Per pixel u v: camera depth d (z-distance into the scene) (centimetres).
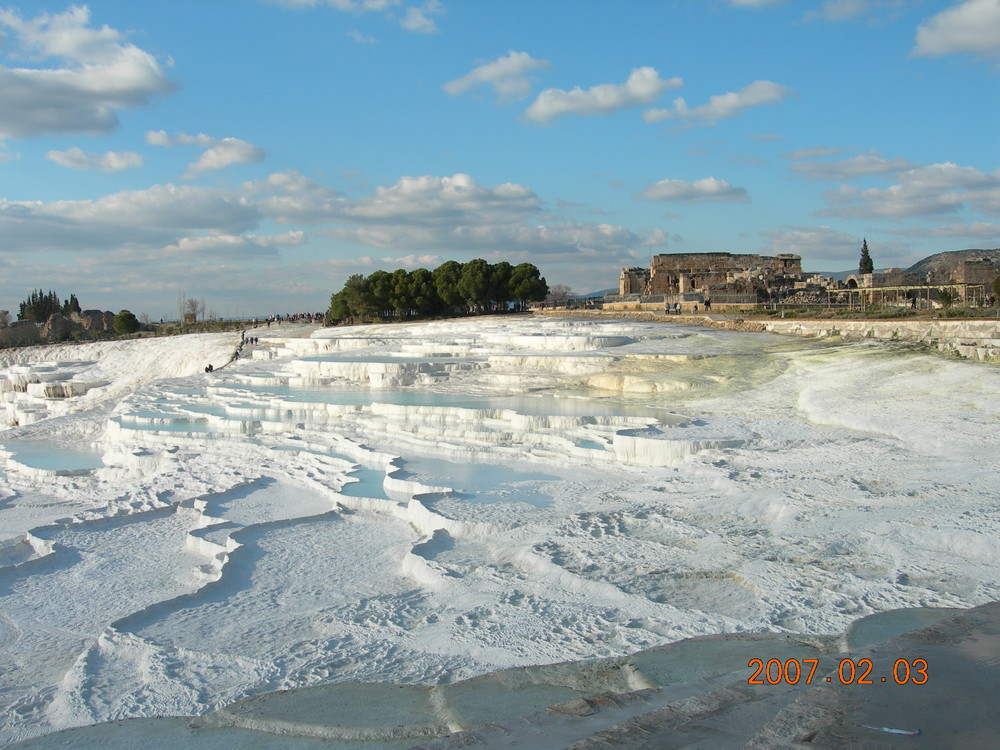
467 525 1622
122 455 2888
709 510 1555
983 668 788
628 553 1348
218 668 1119
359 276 9500
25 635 1382
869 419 2203
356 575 1509
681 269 9000
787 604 1084
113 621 1332
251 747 845
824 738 645
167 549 1841
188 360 6469
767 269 8731
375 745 818
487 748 703
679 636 1027
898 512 1412
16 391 6203
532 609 1171
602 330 4844
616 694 827
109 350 7856
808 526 1391
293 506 2077
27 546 1922
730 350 3734
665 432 2252
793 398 2719
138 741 895
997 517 1327
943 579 1120
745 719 717
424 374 3741
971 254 10744
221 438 2967
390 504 1925
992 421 2075
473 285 8819
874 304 6116
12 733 987
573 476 2045
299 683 1027
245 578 1537
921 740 630
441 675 990
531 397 3122
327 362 3997
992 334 3241
